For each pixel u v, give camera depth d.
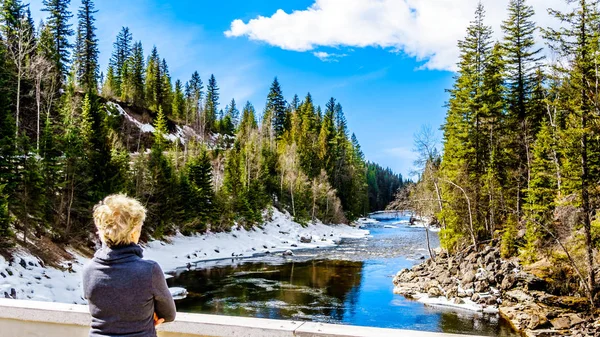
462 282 20.69
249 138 70.88
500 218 28.66
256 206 49.44
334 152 75.38
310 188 62.47
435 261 26.09
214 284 23.12
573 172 17.86
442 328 15.26
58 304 2.87
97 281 1.88
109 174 28.27
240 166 56.66
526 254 21.11
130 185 32.25
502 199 28.00
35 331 2.78
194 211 39.22
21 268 17.05
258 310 17.67
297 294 20.66
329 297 20.02
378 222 79.19
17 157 20.28
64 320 2.69
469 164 30.84
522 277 18.91
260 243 41.47
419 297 19.88
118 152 37.38
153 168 35.25
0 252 16.70
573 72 17.23
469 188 28.20
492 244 26.14
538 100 29.59
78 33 54.56
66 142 23.80
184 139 71.19
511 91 30.52
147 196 34.47
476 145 30.95
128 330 1.85
